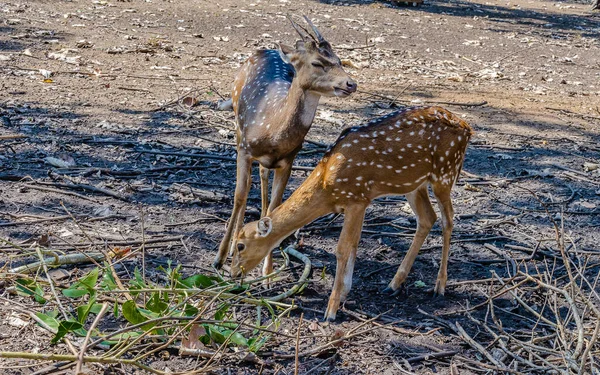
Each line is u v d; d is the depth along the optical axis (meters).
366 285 7.34
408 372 5.88
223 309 6.10
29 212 8.21
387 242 8.38
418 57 18.75
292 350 6.05
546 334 6.54
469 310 6.89
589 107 15.37
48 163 9.62
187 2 23.20
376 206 9.40
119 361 5.27
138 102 12.80
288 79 7.60
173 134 11.37
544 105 15.20
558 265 8.03
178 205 8.84
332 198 6.58
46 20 18.39
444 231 7.11
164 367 5.65
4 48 15.23
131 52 16.16
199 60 16.14
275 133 6.85
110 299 6.36
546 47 21.86
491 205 9.65
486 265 7.97
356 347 6.18
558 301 7.25
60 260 6.93
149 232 8.02
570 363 5.61
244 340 5.86
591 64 19.95
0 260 7.05
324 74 6.47
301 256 7.64
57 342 5.80
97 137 10.84
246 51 17.42
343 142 6.59
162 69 15.04
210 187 9.45
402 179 6.68
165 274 7.10
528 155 11.91
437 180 6.93
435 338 6.41
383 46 19.61
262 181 7.61
